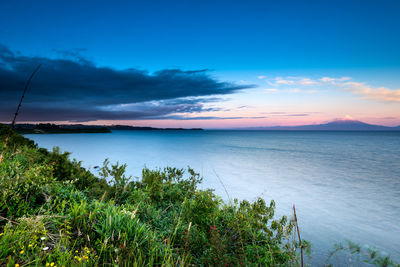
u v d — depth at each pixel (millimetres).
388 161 27625
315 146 57375
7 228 2588
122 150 36094
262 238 4270
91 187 5328
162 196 5422
